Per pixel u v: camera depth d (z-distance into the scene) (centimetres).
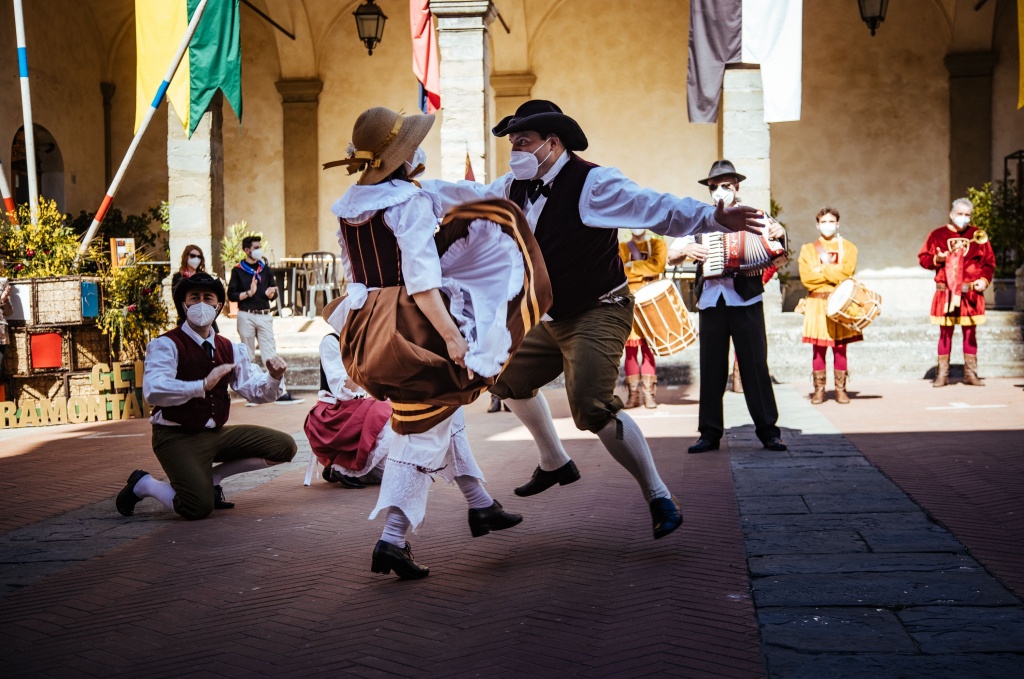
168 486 620
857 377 1345
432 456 455
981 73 1888
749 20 1318
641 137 1986
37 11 1919
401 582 459
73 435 1063
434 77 1433
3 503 695
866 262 1938
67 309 1197
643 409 1096
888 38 1925
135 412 1198
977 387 1191
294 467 801
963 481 632
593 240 488
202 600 442
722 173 807
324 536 556
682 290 1747
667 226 468
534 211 491
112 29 2134
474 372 425
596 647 366
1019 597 397
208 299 634
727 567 464
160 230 2105
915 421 918
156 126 2145
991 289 1783
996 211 1716
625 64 1984
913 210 1925
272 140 2077
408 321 426
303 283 2005
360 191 432
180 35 1397
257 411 1193
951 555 463
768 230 778
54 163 1991
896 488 618
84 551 541
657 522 492
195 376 623
